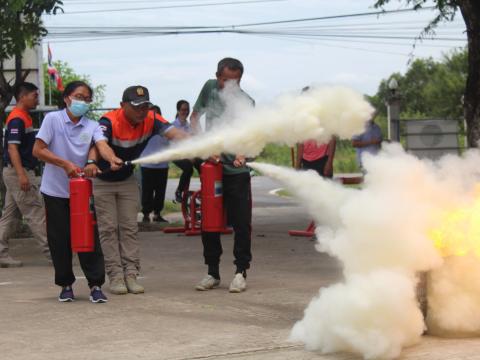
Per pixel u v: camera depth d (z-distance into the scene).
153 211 15.07
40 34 11.61
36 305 6.83
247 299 7.02
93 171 6.81
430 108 55.34
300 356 5.05
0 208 11.84
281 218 15.40
